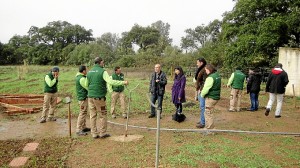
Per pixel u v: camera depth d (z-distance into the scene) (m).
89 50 76.19
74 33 113.81
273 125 10.03
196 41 102.31
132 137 8.48
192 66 45.44
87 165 6.50
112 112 11.40
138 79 33.06
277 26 26.27
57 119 11.44
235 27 31.89
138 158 6.75
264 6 29.08
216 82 8.48
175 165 6.26
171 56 53.34
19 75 33.00
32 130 9.76
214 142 7.90
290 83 19.31
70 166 6.50
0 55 96.19
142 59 57.00
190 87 23.94
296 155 6.86
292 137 8.59
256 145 7.66
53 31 112.88
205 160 6.48
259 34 27.98
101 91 8.24
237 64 30.11
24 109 12.77
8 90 21.39
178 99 10.36
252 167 6.11
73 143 8.15
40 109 13.36
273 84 10.92
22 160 6.86
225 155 6.83
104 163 6.56
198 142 7.90
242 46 28.75
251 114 12.08
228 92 20.38
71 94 18.78
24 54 102.50
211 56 46.75
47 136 9.01
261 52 28.19
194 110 12.84
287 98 17.58
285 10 29.05
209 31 84.50
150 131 9.31
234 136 8.60
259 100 16.55
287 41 28.66
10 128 10.05
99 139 8.44
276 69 10.90
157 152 4.90
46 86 10.81
